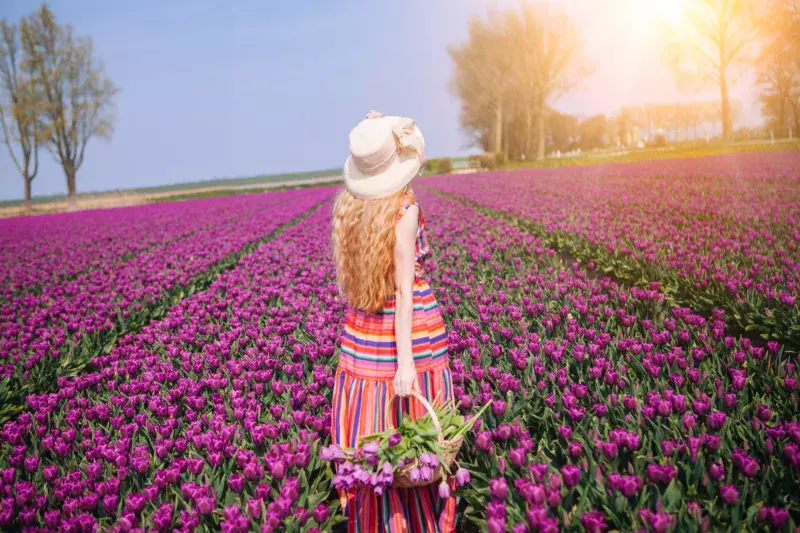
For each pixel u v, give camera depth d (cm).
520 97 7112
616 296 584
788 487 266
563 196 1814
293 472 312
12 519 293
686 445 292
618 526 252
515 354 421
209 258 1112
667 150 5750
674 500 258
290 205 2695
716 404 347
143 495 292
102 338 654
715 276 613
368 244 273
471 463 319
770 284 603
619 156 5622
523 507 273
